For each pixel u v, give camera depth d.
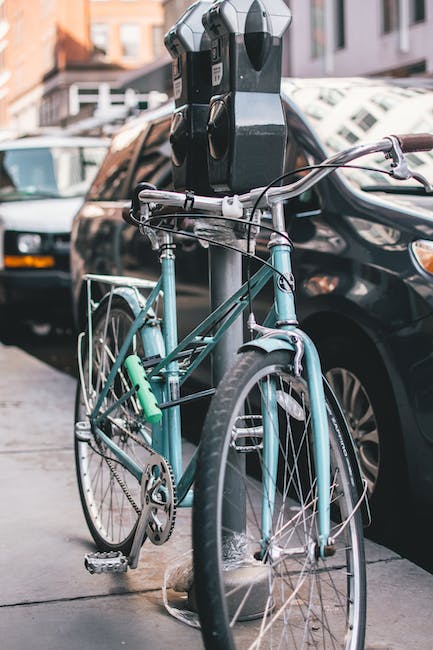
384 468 4.13
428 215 4.05
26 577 3.66
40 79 71.44
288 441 2.74
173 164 3.52
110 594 3.49
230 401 2.47
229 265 3.36
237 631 2.91
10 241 10.41
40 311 10.52
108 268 6.50
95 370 3.95
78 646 3.09
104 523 3.80
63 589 3.54
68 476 5.04
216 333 3.20
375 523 4.27
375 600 3.43
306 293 4.36
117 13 66.94
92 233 6.80
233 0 3.07
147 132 6.57
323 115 4.81
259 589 2.98
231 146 3.11
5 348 10.38
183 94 3.43
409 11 20.88
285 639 2.86
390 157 2.71
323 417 2.63
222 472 2.41
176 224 3.31
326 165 2.68
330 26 23.34
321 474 2.59
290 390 2.74
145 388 3.22
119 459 3.55
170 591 3.47
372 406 4.16
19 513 4.45
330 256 4.29
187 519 4.32
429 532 4.24
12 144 11.60
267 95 3.14
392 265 4.00
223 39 3.11
